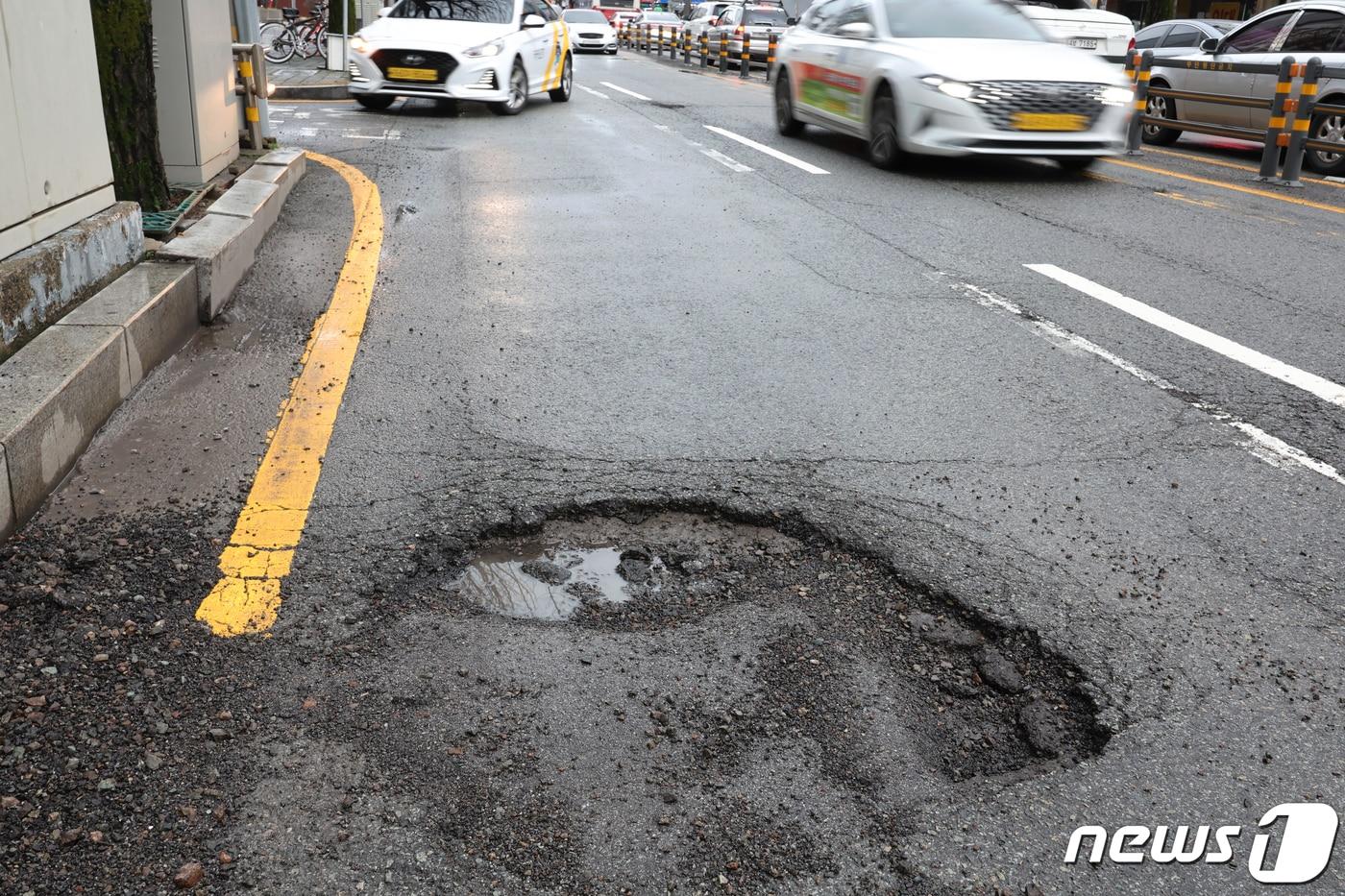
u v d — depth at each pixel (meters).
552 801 2.45
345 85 17.81
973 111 10.02
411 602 3.22
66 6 4.70
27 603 3.07
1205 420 4.68
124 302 4.79
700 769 2.57
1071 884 2.27
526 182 9.82
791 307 6.19
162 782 2.45
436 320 5.79
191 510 3.65
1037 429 4.55
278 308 5.88
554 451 4.20
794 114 13.10
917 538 3.63
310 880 2.21
